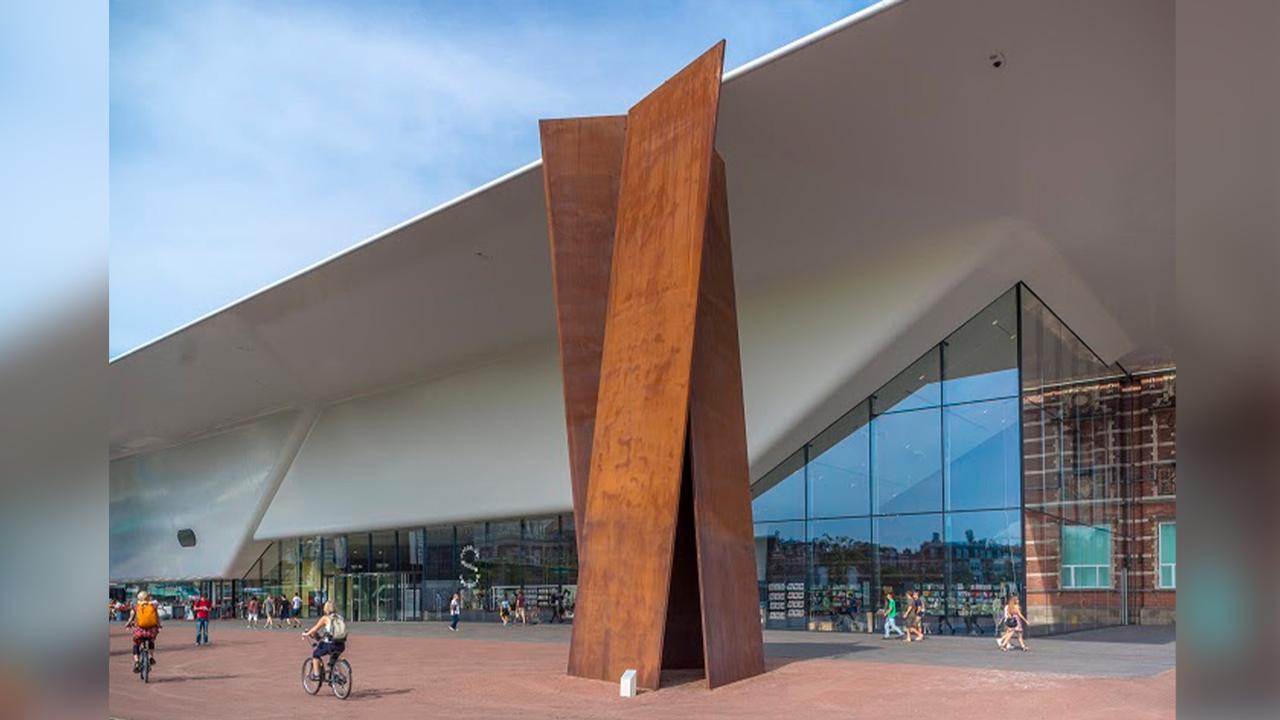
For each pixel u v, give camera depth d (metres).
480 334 32.84
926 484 24.30
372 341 34.09
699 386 14.83
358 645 25.67
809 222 23.23
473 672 17.06
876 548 24.94
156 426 47.38
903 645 20.97
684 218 14.71
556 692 13.80
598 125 17.55
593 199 17.41
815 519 26.11
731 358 16.17
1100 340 28.78
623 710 12.12
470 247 26.03
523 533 34.97
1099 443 29.23
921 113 18.27
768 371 26.69
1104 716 10.20
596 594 15.20
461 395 37.09
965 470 23.72
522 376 34.78
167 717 12.20
